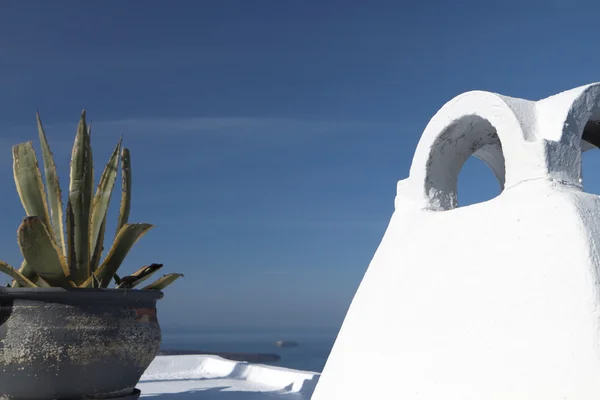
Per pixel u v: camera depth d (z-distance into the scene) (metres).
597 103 2.34
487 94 2.40
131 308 2.94
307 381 4.54
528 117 2.30
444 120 2.63
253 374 5.17
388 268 2.60
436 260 2.34
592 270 1.84
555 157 2.16
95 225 3.25
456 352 2.03
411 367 2.15
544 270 1.93
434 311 2.20
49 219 3.15
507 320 1.94
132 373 2.94
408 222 2.68
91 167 3.14
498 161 3.03
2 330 2.71
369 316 2.52
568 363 1.74
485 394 1.87
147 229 3.24
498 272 2.06
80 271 3.04
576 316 1.79
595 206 2.04
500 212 2.20
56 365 2.69
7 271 2.85
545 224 2.01
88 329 2.75
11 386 2.71
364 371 2.35
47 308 2.73
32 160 3.16
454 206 2.77
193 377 5.28
